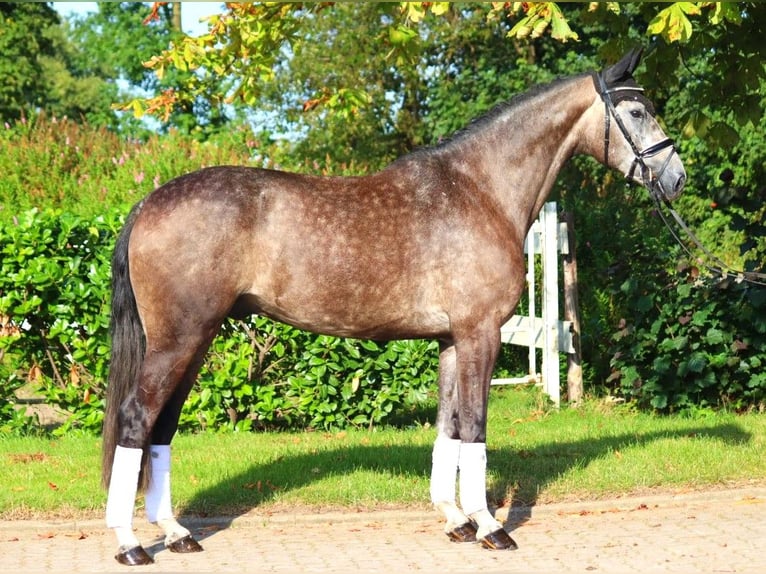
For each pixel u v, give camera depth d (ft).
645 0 21.11
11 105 89.76
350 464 23.89
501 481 22.29
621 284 32.40
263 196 17.49
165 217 17.12
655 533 18.84
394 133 74.18
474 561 17.20
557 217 34.91
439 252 17.95
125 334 17.66
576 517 20.29
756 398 31.60
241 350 28.48
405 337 18.49
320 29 69.56
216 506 20.58
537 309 39.65
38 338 28.09
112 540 18.75
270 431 29.66
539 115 19.25
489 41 69.87
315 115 70.85
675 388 31.04
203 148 45.39
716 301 30.71
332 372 28.94
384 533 19.27
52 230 27.50
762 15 25.22
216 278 17.06
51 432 28.78
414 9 22.03
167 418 18.20
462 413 18.16
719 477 22.40
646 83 26.84
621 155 19.35
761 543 17.99
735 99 27.02
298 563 17.12
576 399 33.42
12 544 18.48
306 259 17.47
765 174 56.49
